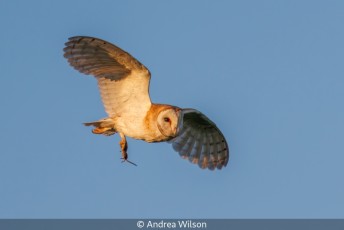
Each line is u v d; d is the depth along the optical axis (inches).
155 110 582.9
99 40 556.7
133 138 593.9
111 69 577.3
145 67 570.3
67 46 570.3
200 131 672.4
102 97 589.9
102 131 592.4
